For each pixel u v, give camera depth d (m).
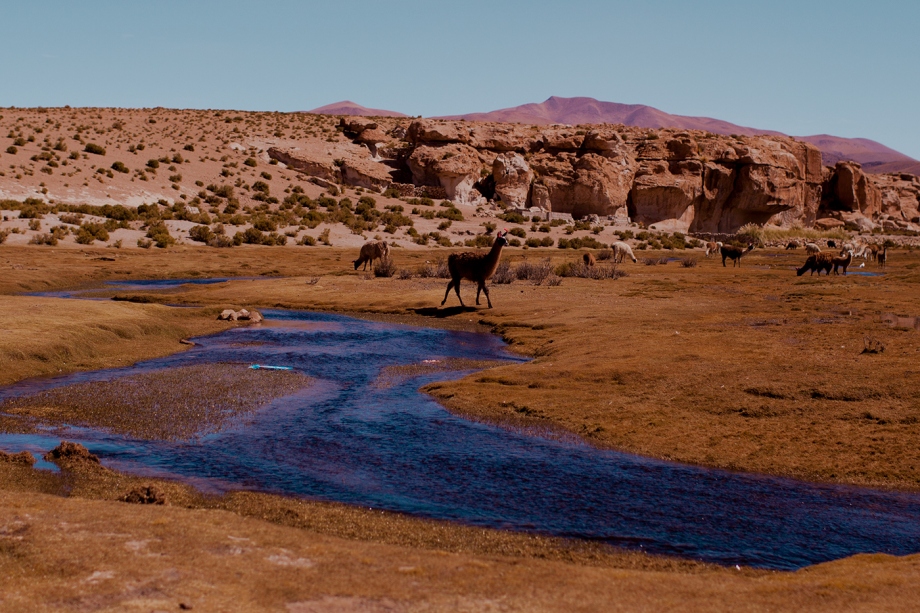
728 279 36.88
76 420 11.73
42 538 5.51
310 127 104.50
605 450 10.48
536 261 48.84
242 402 13.16
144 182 70.06
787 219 101.62
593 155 88.50
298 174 84.75
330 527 7.38
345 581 5.12
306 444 10.59
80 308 21.88
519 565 5.72
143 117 98.00
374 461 9.83
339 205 76.44
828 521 7.95
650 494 8.70
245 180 78.38
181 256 47.44
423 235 66.19
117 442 10.53
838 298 26.83
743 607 4.82
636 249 68.31
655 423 11.51
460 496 8.52
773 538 7.45
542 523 7.73
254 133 97.12
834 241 80.69
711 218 95.12
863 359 14.52
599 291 30.31
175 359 17.81
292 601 4.73
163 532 5.89
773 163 96.88
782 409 11.84
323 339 21.28
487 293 26.72
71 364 16.55
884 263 51.09
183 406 12.74
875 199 123.25
